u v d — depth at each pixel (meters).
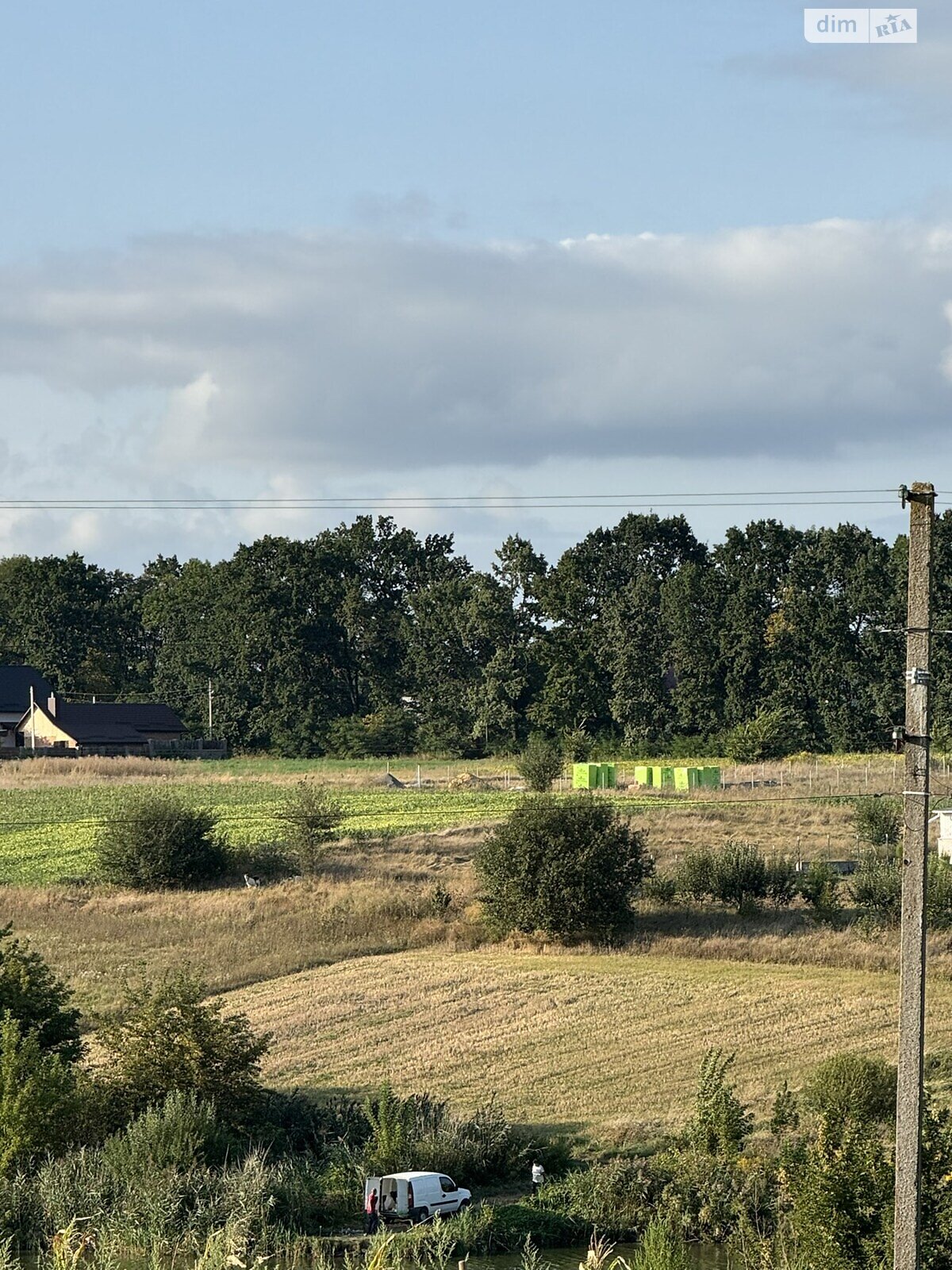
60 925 122.62
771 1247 54.53
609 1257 59.47
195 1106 71.19
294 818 141.75
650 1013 96.50
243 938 118.56
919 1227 40.75
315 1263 50.78
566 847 121.19
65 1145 69.12
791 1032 90.88
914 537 39.06
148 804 145.00
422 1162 69.69
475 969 109.75
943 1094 75.62
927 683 38.91
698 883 127.62
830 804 177.12
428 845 152.38
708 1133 69.75
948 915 118.44
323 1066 87.88
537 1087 83.12
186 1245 52.66
